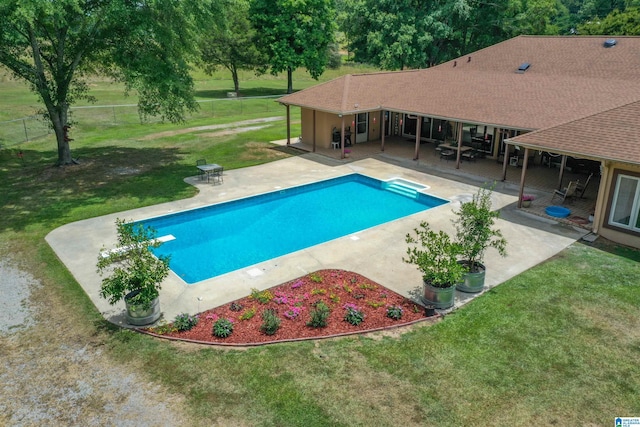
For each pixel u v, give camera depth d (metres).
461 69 27.19
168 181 21.08
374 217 17.83
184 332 10.04
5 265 13.21
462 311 10.84
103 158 24.86
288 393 8.18
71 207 17.78
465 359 9.09
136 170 22.72
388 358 9.12
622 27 44.91
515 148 23.62
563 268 12.92
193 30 20.70
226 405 7.92
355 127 27.91
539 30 49.53
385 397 8.09
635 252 13.95
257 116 38.56
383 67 47.34
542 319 10.44
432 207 18.38
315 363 8.97
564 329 10.05
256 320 10.47
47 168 22.88
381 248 14.45
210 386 8.38
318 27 51.56
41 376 8.70
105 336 9.89
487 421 7.57
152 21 19.30
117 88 50.94
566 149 15.30
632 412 7.75
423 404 7.93
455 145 25.48
